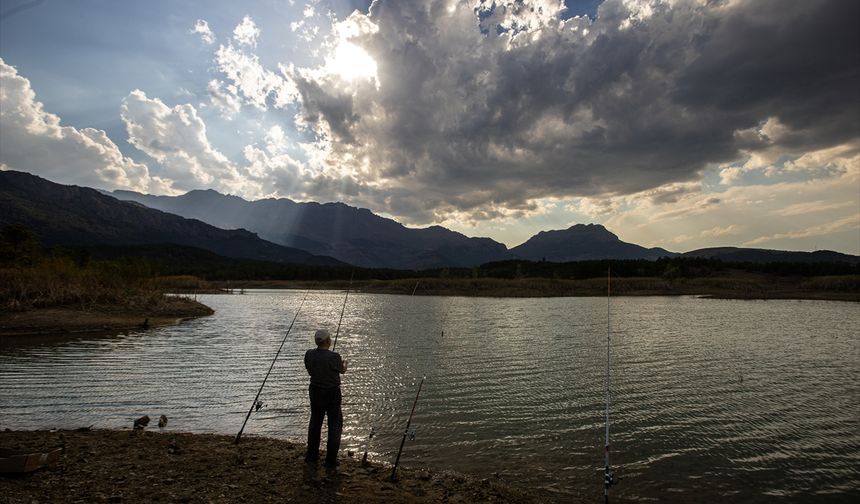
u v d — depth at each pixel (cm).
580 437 1105
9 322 2936
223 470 798
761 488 856
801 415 1287
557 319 4019
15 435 998
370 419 1225
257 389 1531
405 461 944
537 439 1088
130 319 3431
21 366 1855
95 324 3120
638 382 1664
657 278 10131
